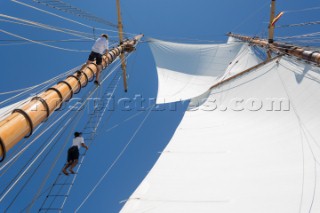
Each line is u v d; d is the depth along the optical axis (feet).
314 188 38.11
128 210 45.03
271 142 58.34
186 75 177.37
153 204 45.11
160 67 185.16
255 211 38.11
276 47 119.44
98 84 77.46
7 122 37.60
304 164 45.11
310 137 51.11
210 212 40.68
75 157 70.44
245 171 50.21
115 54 110.73
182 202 44.45
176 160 64.49
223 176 50.85
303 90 68.85
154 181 53.93
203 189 47.42
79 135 73.51
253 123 74.38
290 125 60.75
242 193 43.32
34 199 41.70
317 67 71.26
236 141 66.54
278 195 39.88
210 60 185.88
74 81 61.57
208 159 61.00
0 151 35.24
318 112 56.13
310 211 34.58
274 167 48.06
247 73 110.52
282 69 88.84
